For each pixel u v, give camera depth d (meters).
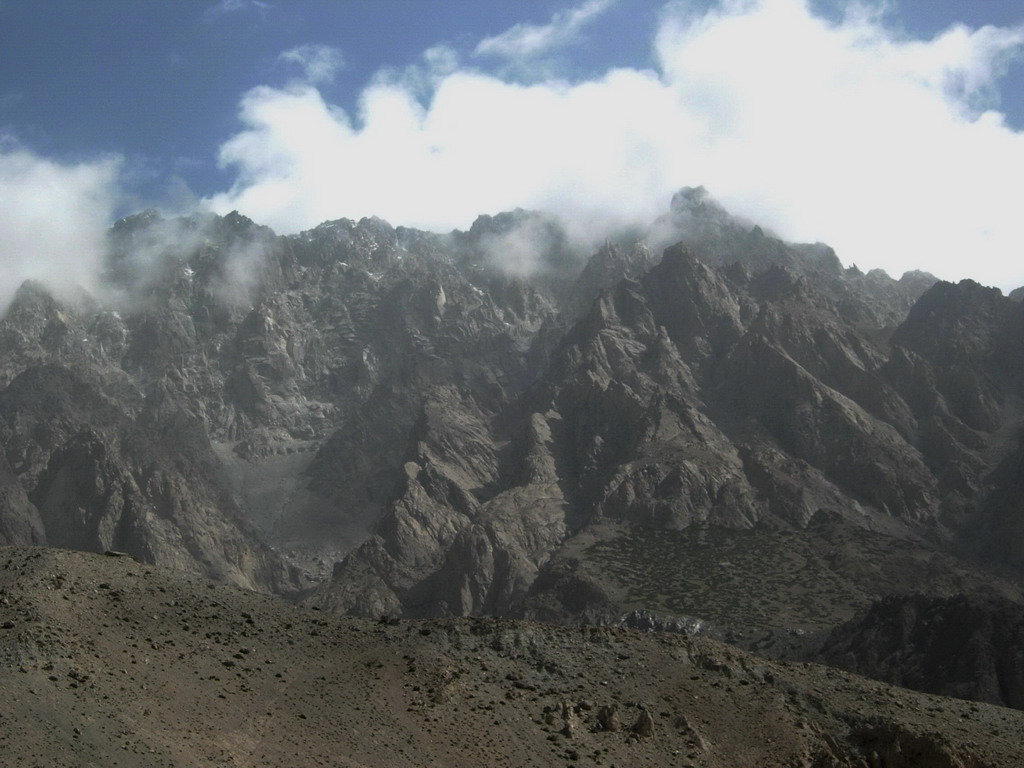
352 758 100.44
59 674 98.88
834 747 115.75
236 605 119.25
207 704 102.06
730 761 112.62
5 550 119.75
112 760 90.94
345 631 119.06
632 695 118.44
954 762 113.12
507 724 109.81
